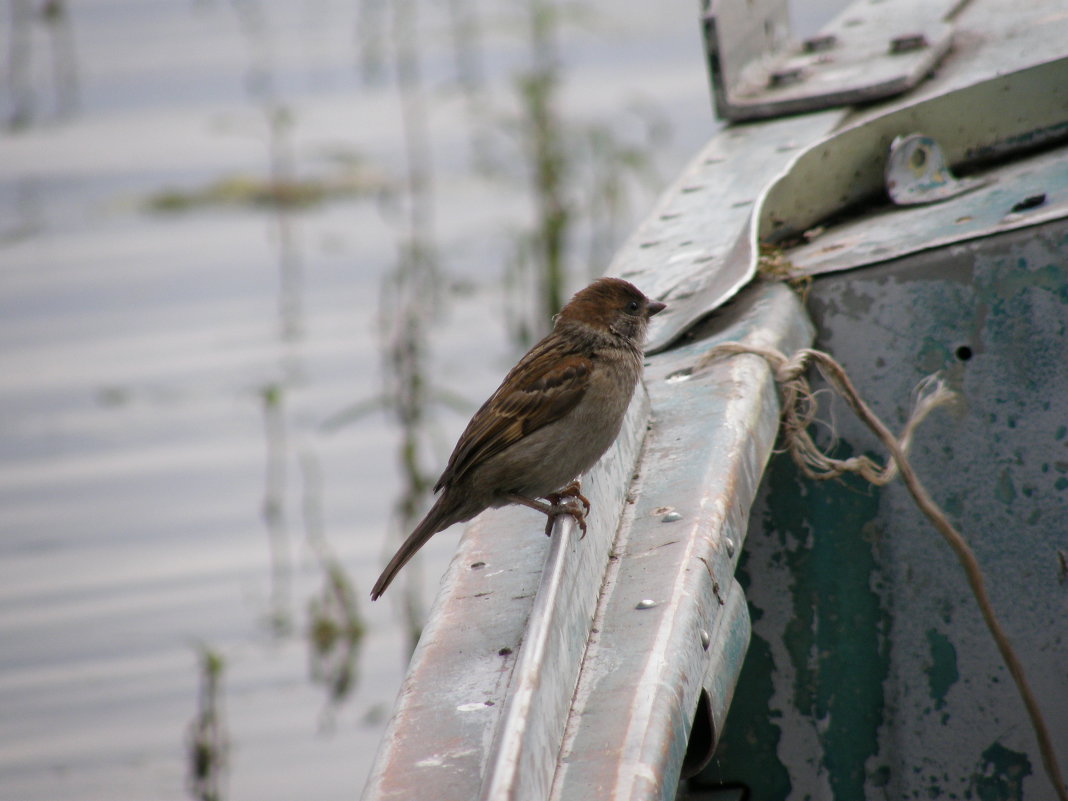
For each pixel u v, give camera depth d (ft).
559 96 61.77
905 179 24.14
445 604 15.85
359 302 53.62
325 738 35.78
